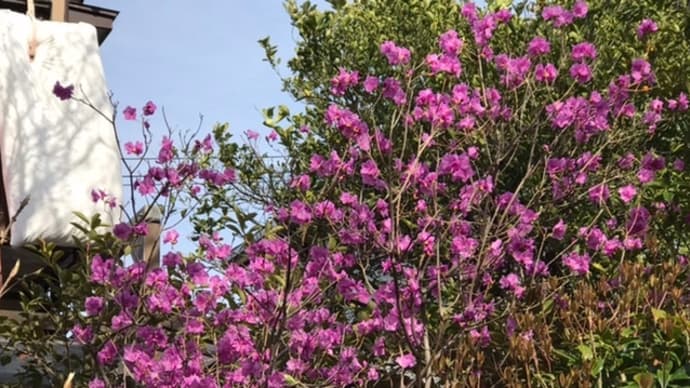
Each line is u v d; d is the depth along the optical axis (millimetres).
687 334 3252
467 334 3924
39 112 4152
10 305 4711
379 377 4289
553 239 4727
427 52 5535
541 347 3604
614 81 4574
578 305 3783
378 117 5125
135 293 3982
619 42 5270
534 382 3607
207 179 4320
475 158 4512
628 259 4234
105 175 4188
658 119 4527
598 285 3961
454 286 4348
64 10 4734
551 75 4332
